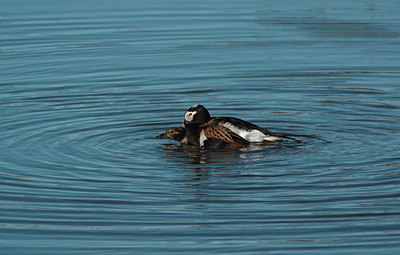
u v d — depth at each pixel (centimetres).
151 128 1609
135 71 2097
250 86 1948
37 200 1166
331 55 2272
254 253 991
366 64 2162
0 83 1958
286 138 1514
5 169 1309
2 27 2583
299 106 1769
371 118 1656
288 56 2266
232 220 1094
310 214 1110
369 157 1364
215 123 1518
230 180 1256
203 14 2853
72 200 1169
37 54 2256
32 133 1542
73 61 2188
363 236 1041
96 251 1006
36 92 1880
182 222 1090
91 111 1723
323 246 1013
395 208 1127
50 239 1041
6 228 1071
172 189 1217
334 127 1591
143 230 1067
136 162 1364
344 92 1888
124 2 3119
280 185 1227
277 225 1077
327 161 1346
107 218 1105
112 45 2383
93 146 1462
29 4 3039
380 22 2695
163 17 2792
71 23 2666
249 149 1445
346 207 1133
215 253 996
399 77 2025
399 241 1026
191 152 1441
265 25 2666
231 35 2520
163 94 1881
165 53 2295
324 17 2791
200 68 2130
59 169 1313
